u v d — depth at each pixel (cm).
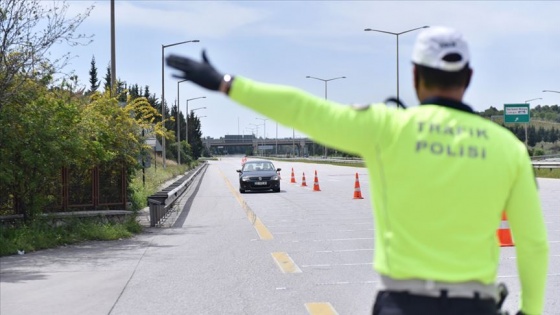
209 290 880
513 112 6072
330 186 3525
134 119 1944
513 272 963
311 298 830
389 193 260
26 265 1067
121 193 1788
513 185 268
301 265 1066
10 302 805
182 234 1495
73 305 791
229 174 5941
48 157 1384
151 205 1662
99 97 1866
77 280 942
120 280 944
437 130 260
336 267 1043
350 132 256
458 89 269
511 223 275
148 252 1215
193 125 11850
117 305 795
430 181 255
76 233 1401
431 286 254
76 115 1516
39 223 1381
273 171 3195
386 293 264
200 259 1132
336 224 1656
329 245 1288
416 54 270
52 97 1495
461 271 255
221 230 1567
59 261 1109
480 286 259
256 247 1273
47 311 760
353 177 4609
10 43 1360
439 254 256
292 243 1323
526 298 275
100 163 1697
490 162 258
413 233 258
